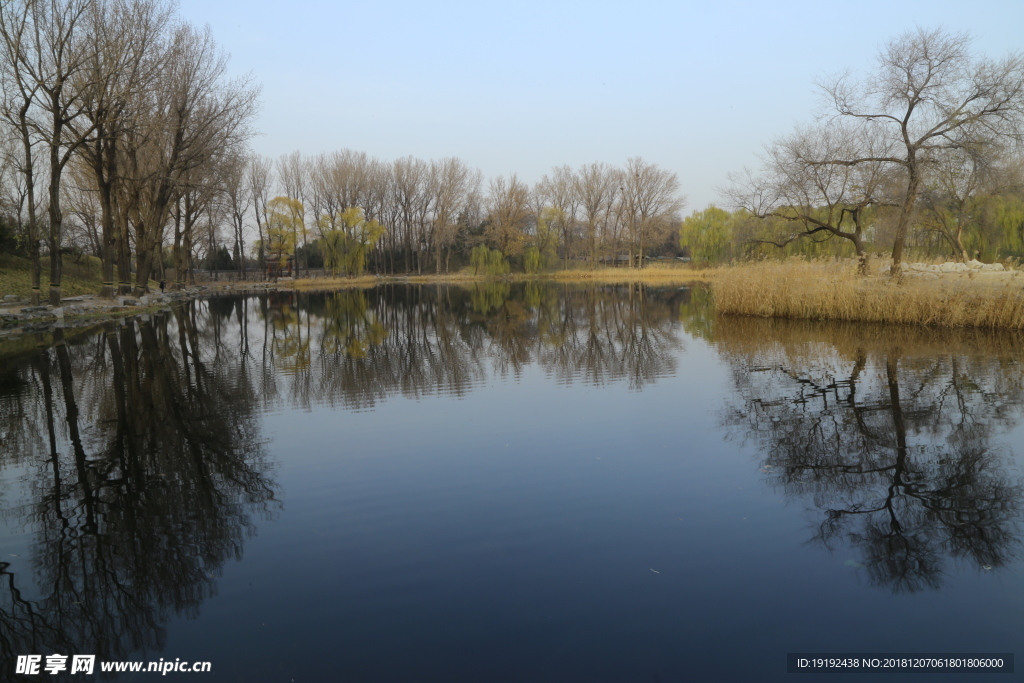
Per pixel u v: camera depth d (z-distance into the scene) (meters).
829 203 23.47
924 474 6.02
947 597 3.95
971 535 4.76
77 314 21.56
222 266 66.19
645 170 61.88
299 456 6.76
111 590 4.12
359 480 6.04
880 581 4.15
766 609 3.85
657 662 3.34
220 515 5.24
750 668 3.30
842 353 12.80
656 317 21.84
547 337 17.16
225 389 10.31
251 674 3.27
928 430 7.41
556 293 38.06
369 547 4.67
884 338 14.64
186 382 10.93
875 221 27.02
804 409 8.49
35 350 14.38
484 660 3.36
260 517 5.20
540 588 4.09
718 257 57.22
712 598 3.97
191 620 3.78
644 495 5.61
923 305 16.45
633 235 63.50
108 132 22.94
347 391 10.18
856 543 4.66
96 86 21.33
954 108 18.61
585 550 4.59
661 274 57.78
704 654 3.41
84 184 34.44
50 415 8.55
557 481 5.98
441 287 49.09
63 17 19.91
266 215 56.59
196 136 26.02
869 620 3.73
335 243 59.06
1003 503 5.30
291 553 4.58
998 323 15.26
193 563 4.46
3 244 29.91
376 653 3.43
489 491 5.74
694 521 5.06
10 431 7.75
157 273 46.38
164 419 8.36
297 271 60.59
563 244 71.50
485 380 11.04
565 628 3.66
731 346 14.33
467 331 18.91
